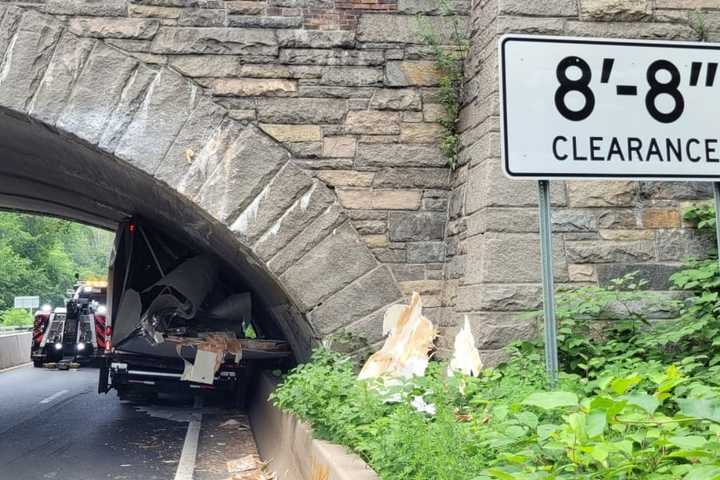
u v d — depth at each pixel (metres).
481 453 3.68
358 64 8.35
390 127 8.30
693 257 7.39
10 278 59.53
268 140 8.16
